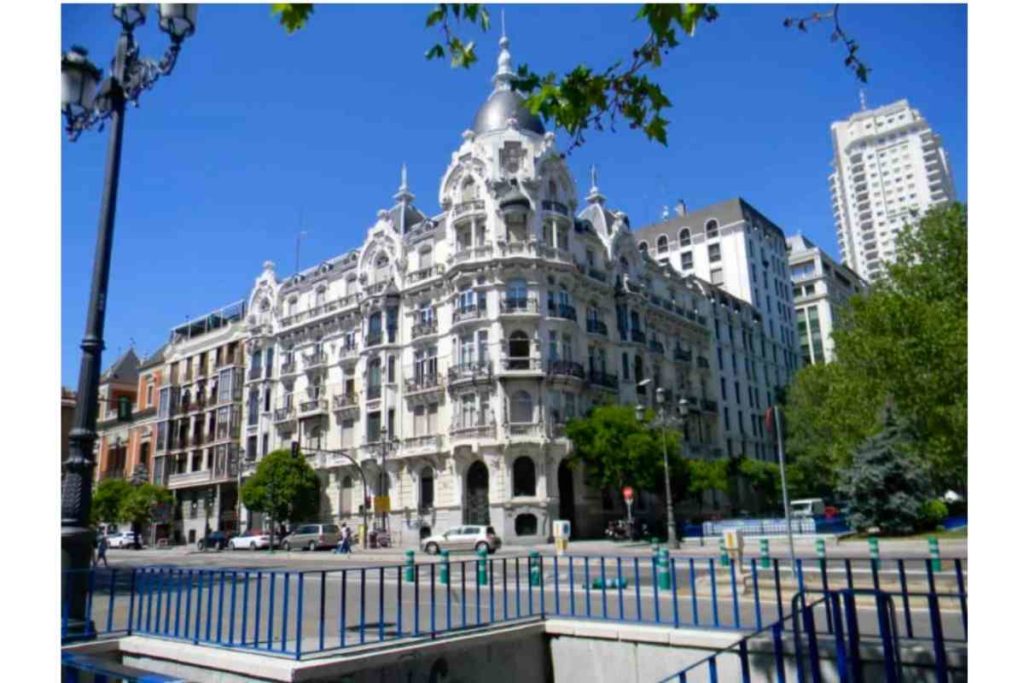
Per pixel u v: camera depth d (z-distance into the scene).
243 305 65.75
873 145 161.88
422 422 45.06
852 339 33.62
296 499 47.00
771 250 81.75
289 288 58.75
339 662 7.20
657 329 54.62
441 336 44.91
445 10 6.71
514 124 47.09
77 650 8.30
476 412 41.66
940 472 32.47
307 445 52.34
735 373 65.44
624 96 6.71
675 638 8.38
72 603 8.65
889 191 158.25
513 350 42.22
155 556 44.97
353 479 48.25
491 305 42.31
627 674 8.77
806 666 7.35
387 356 47.38
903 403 31.17
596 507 42.72
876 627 10.42
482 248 43.28
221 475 59.09
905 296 33.00
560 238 45.44
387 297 47.88
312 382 53.62
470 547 34.28
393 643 8.00
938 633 5.83
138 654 8.55
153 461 68.19
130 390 78.81
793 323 82.69
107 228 9.50
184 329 72.56
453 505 41.59
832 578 14.67
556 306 43.31
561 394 42.38
